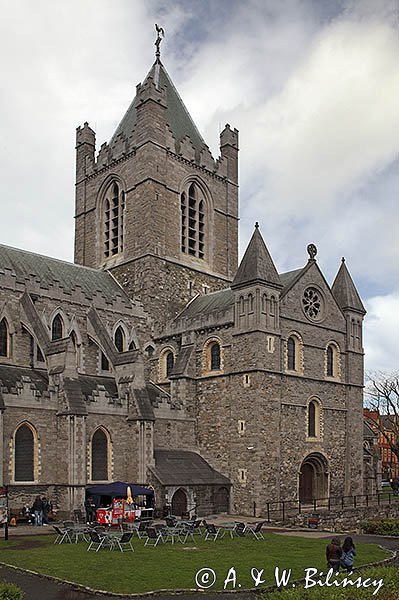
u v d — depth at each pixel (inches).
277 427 2139.5
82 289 2335.1
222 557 1236.5
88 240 2942.9
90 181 2982.3
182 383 2293.3
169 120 2908.5
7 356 2073.1
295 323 2290.8
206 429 2249.0
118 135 2962.6
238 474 2113.7
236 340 2202.3
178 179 2787.9
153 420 2054.6
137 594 946.1
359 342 2551.7
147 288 2568.9
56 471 1862.7
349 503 2349.9
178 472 2059.5
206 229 2908.5
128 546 1355.8
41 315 2177.7
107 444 2009.1
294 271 2449.6
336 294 2571.4
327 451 2326.5
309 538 1557.6
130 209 2723.9
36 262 2463.1
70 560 1184.8
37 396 1855.3
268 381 2134.6
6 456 1765.5
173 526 1521.9
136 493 1770.4
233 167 3078.2
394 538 1620.3
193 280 2748.5
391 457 4584.2
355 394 2480.3
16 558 1200.8
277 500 2095.2
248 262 2208.4
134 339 2453.2
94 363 2298.2
